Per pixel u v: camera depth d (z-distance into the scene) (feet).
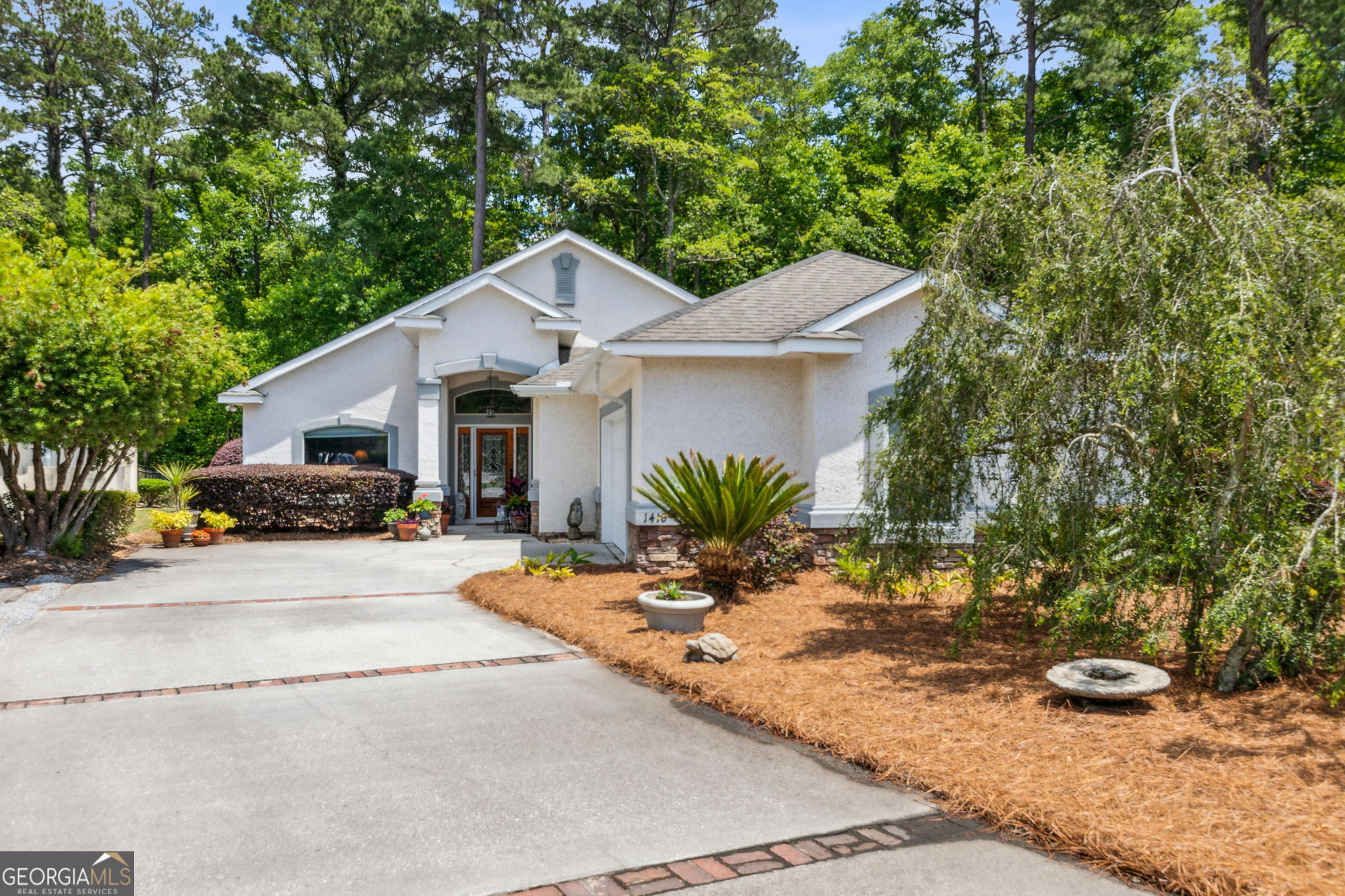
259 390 66.18
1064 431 20.42
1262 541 16.97
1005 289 22.88
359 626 28.81
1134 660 21.80
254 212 116.98
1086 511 19.79
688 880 11.70
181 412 42.24
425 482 60.23
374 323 67.10
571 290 68.80
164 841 12.89
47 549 41.22
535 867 12.07
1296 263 17.25
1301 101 52.47
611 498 50.19
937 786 14.66
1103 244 18.75
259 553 49.83
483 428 68.64
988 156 89.04
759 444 38.17
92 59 97.19
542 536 56.29
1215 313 17.48
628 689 21.34
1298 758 14.98
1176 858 11.59
